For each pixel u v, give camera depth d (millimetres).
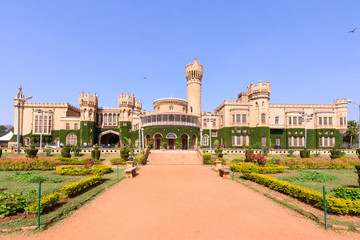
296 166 22906
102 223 7883
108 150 39125
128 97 62375
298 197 10977
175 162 30609
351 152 43188
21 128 58781
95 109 62562
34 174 17203
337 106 56188
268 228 7438
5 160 21875
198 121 56500
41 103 60625
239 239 6594
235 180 16438
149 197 11445
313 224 7789
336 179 16188
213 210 9305
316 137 55656
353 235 6914
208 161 29125
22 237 6707
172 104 58125
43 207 8344
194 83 61688
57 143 55250
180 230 7238
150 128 52062
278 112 57531
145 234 6949
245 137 54531
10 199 8547
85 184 12680
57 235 6883
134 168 19109
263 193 12117
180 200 10852
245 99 65312
